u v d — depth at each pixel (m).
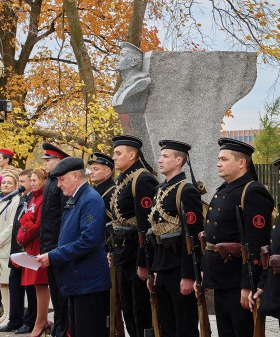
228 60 9.74
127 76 9.57
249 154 6.29
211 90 9.69
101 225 6.84
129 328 7.77
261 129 19.53
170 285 6.92
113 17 22.45
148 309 7.61
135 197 7.41
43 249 8.54
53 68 22.89
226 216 6.18
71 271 6.84
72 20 17.41
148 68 9.46
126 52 9.57
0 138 15.94
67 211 7.03
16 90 22.22
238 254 6.12
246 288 5.92
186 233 6.66
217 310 6.32
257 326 5.80
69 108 17.81
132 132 9.56
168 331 7.10
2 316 10.19
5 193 10.24
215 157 9.70
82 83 15.68
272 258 5.59
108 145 15.16
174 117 9.55
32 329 9.54
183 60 9.55
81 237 6.77
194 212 6.74
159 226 6.94
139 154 7.64
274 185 12.30
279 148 19.33
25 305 10.82
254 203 6.03
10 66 22.34
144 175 7.44
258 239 5.96
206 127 9.68
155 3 15.95
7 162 11.67
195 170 9.62
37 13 22.70
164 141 7.13
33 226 9.09
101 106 14.88
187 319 6.91
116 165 7.64
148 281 7.09
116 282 7.64
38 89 22.53
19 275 9.57
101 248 6.92
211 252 6.27
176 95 9.55
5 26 22.34
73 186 7.00
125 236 7.53
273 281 5.62
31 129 16.27
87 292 6.82
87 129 14.68
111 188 8.22
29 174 9.57
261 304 5.66
